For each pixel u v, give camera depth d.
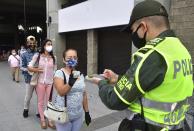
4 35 40.97
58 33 14.56
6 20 40.78
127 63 9.84
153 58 1.57
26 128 5.51
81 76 3.80
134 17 1.73
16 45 40.47
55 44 14.52
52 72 5.52
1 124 5.78
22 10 33.66
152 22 1.68
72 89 3.63
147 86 1.57
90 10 11.14
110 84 1.84
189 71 1.77
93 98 8.12
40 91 5.48
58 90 3.58
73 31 13.16
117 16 9.41
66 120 3.61
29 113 6.57
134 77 1.58
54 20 14.67
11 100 8.16
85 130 5.34
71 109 3.66
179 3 7.26
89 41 11.71
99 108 6.97
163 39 1.65
